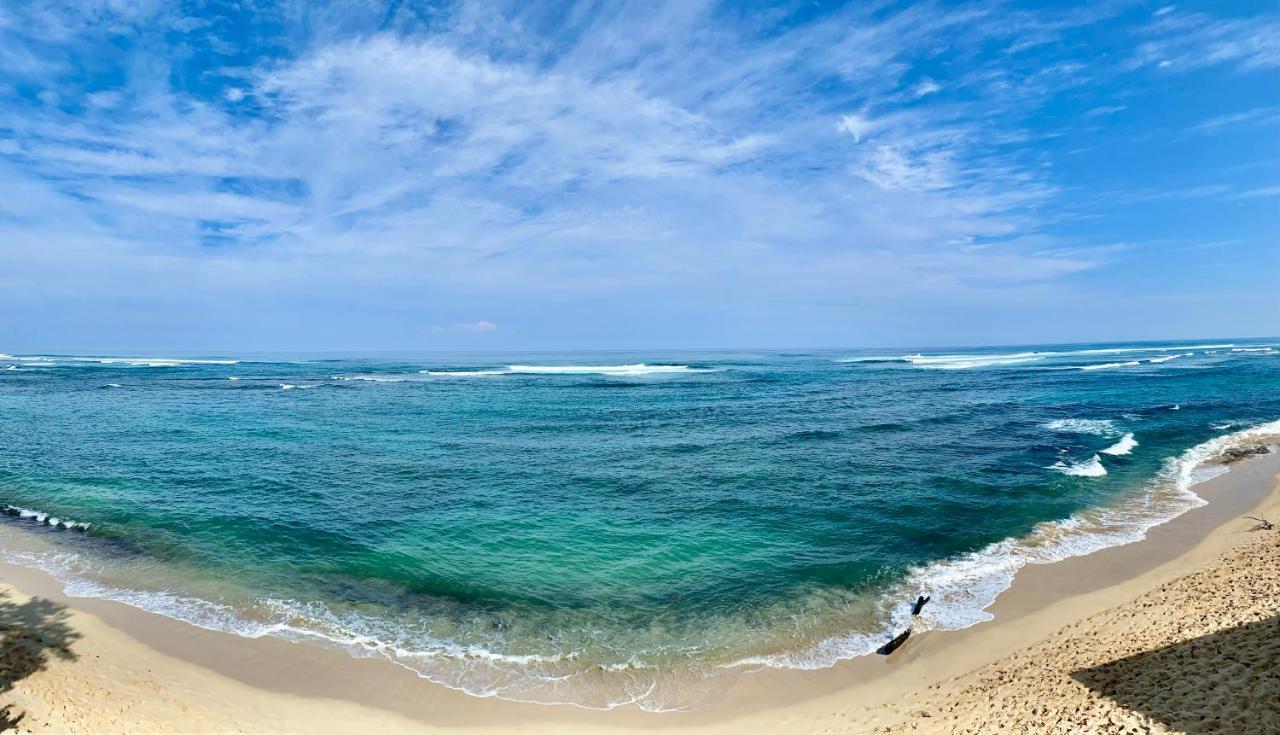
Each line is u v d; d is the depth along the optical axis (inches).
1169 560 605.9
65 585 549.6
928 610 517.3
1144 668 353.7
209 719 368.8
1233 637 364.5
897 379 2886.3
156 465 1012.5
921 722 350.9
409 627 494.3
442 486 902.4
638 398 2075.5
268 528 708.7
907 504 801.6
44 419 1504.7
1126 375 2817.4
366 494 858.1
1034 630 475.8
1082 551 639.1
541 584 574.9
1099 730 295.4
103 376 3026.6
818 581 578.6
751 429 1390.3
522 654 457.4
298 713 382.3
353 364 4685.0
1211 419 1446.9
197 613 506.3
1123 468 979.9
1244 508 765.9
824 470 991.0
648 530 717.9
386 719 381.1
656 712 392.2
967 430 1348.4
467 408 1793.8
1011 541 670.5
